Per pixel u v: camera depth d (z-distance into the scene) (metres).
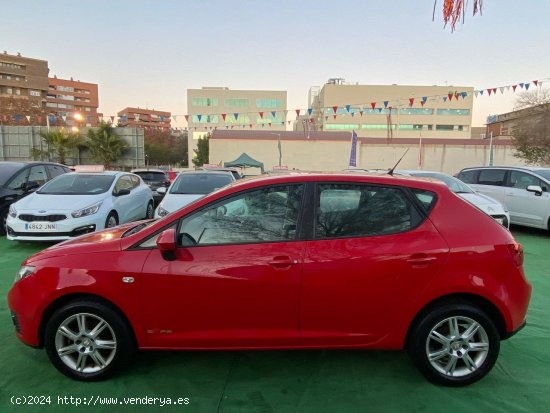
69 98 108.25
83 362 2.84
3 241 7.50
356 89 66.56
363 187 2.85
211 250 2.72
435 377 2.77
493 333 2.72
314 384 2.84
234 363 3.12
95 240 3.04
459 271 2.66
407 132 67.31
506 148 36.16
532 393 2.74
